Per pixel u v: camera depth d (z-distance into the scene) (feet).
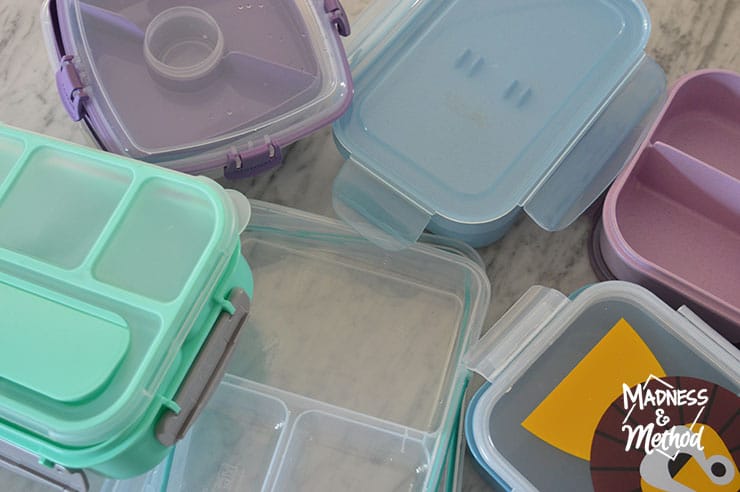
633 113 2.76
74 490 2.40
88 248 2.18
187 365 2.12
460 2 2.92
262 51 2.78
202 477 2.64
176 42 2.86
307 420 2.68
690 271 2.73
